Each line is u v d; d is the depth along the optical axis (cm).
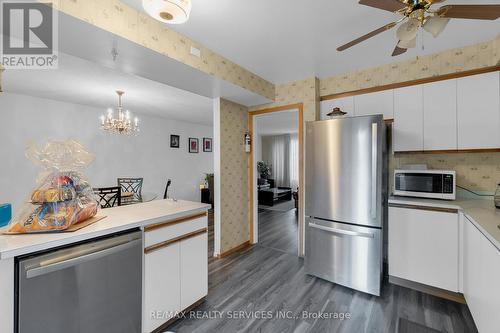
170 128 601
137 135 529
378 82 270
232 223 336
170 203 222
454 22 189
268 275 264
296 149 866
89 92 357
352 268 229
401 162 275
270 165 921
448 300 209
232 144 337
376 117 216
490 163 235
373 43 220
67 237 121
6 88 338
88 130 450
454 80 229
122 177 502
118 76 287
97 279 135
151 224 164
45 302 116
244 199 362
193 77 235
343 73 293
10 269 107
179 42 198
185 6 125
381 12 174
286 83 325
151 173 557
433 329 175
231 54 240
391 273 232
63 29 148
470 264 177
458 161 249
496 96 211
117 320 145
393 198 239
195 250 198
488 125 214
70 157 147
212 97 314
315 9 170
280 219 522
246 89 278
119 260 145
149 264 163
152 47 176
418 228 217
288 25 190
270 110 341
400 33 140
